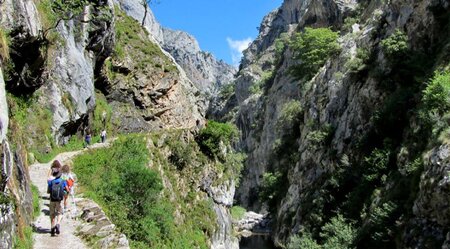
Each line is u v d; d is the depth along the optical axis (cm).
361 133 4969
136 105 4562
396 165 3725
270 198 7469
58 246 1251
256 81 13438
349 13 10025
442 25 4444
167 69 4994
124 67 4488
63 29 3075
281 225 6184
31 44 2191
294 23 16225
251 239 6794
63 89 3056
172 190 3036
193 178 3478
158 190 2231
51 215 1328
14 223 1073
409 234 2598
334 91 5966
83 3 2591
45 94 2838
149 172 2209
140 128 4397
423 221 2534
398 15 5206
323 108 6269
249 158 10844
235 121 12625
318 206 4847
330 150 5494
